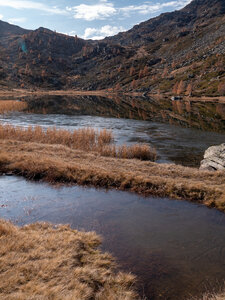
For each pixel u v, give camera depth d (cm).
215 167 1944
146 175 1617
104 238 909
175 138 3512
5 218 1016
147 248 855
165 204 1280
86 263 737
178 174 1705
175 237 941
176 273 730
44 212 1103
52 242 802
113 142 3131
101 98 12781
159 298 631
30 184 1460
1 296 532
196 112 6588
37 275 625
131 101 10775
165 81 18162
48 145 2334
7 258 678
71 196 1320
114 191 1434
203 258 811
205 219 1120
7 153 1881
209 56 19375
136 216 1116
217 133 3891
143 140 3334
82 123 4600
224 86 12150
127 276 688
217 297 610
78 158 1975
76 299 556
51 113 6044
